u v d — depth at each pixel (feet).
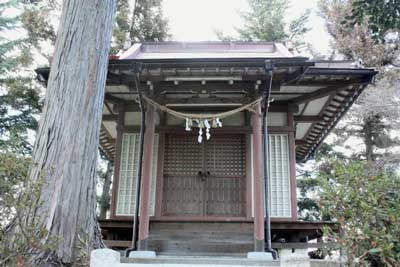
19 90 33.47
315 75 19.20
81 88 11.51
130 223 20.29
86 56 11.96
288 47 25.48
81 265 9.34
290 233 21.63
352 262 6.95
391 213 7.04
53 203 9.79
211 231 20.02
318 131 27.55
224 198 21.07
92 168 11.14
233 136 22.25
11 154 7.93
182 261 14.29
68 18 12.41
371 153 41.22
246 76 18.76
